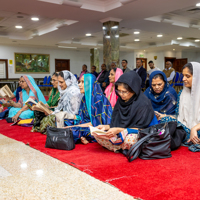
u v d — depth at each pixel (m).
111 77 3.70
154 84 2.86
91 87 2.95
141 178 1.82
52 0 6.25
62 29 9.85
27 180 1.87
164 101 2.93
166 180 1.76
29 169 2.11
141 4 6.59
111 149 2.59
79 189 1.68
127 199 1.52
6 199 1.57
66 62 17.08
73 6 6.55
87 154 2.50
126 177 1.84
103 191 1.64
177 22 9.45
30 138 3.32
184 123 2.81
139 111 2.38
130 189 1.63
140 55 18.27
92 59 15.92
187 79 2.67
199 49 17.73
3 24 9.93
